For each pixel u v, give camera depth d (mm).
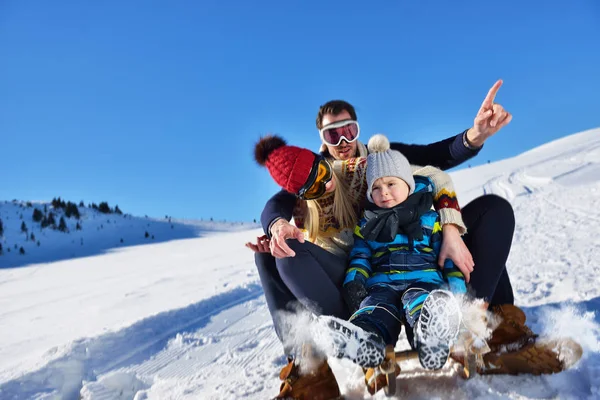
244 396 2467
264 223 2326
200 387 2791
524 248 6812
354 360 1765
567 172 26031
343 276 2312
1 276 33594
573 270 4641
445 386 2076
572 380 1976
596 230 7449
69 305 7887
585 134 54812
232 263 12172
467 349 2018
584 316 2916
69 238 91812
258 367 3016
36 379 3285
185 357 3701
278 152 2455
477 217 2314
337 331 1761
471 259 2195
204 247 32000
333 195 2559
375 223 2320
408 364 2414
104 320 5375
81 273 24422
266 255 2363
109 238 90500
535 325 2938
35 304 9383
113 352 3926
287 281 2193
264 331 4242
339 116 2871
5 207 109375
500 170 39219
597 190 14305
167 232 95000
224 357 3537
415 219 2305
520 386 1966
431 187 2432
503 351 2035
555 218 10195
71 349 3709
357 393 2172
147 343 4168
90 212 110188
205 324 4762
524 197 18250
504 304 2285
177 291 7195
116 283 11781
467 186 32656
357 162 2676
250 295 6238
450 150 2611
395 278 2205
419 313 1939
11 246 83062
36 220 100062
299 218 2678
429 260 2258
